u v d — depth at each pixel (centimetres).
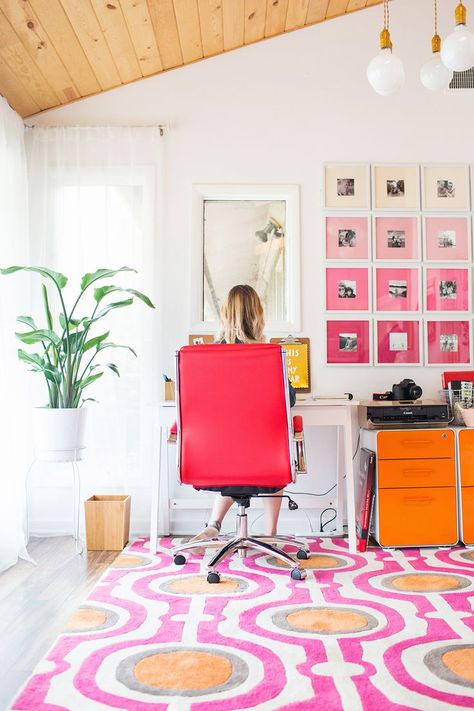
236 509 360
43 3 287
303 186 377
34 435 331
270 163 378
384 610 221
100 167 372
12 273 321
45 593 247
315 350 371
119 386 361
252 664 175
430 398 370
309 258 375
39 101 363
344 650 185
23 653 188
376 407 324
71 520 359
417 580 259
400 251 376
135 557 302
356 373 370
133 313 366
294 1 351
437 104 382
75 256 366
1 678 171
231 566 283
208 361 255
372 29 383
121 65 358
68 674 170
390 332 373
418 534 317
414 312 373
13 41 303
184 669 172
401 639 193
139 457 360
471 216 379
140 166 374
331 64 382
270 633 199
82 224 369
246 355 253
